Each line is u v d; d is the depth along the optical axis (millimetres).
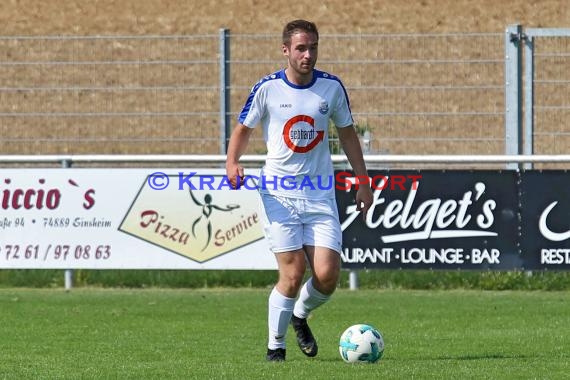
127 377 24297
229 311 38062
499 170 41344
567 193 41219
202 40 69875
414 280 43969
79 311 37969
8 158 43438
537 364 26188
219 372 24766
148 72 68375
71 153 64938
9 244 43000
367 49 64938
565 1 72625
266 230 26453
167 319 36125
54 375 24750
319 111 26047
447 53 64625
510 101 44688
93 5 74812
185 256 42438
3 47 69875
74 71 67625
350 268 41875
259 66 66938
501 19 72812
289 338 32344
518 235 41438
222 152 45938
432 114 47219
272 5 74500
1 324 34844
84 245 42812
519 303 39844
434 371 24781
